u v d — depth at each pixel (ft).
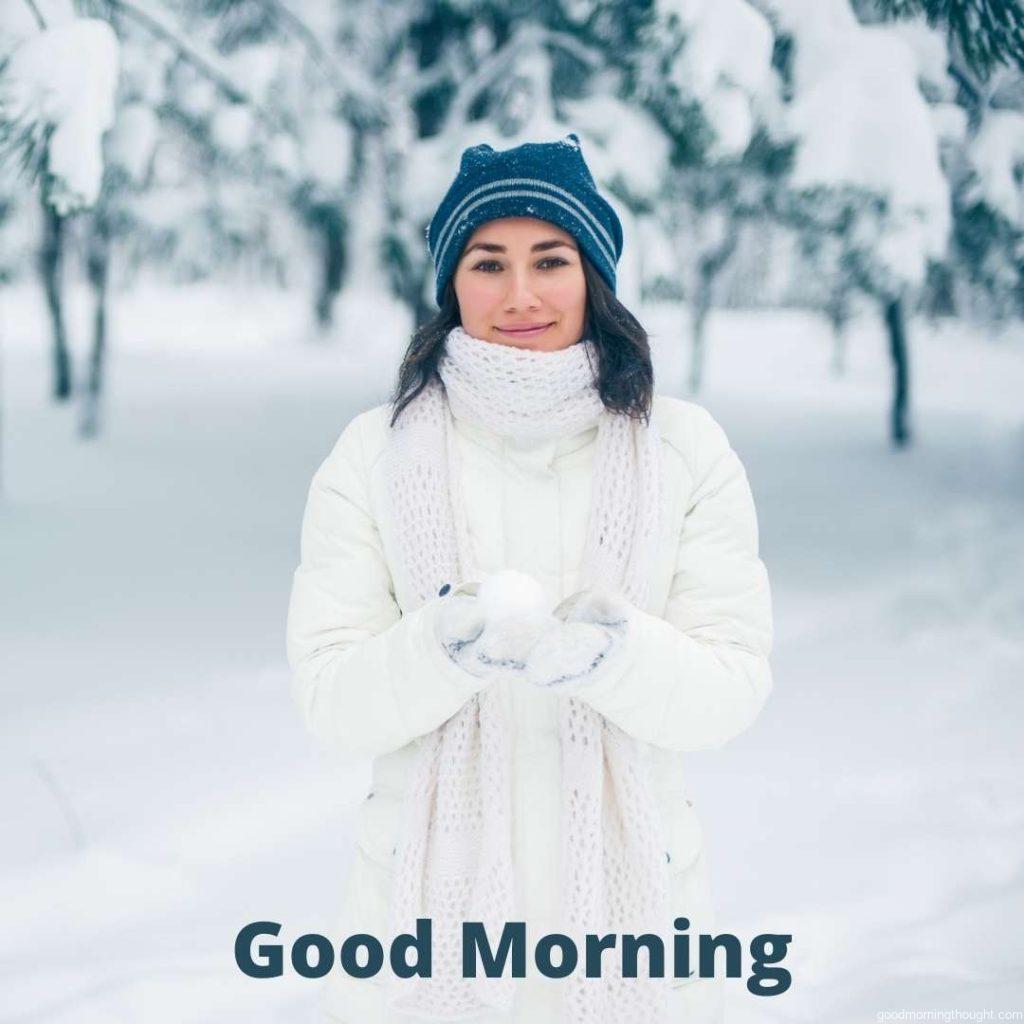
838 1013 7.02
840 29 16.14
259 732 12.12
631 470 4.29
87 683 14.10
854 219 17.67
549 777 4.26
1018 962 7.55
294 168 21.59
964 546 20.36
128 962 7.64
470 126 18.39
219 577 20.74
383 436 4.52
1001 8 13.30
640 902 4.12
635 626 3.80
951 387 47.34
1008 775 10.82
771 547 22.72
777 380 55.93
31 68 10.41
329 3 22.52
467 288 4.29
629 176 16.70
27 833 9.61
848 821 9.86
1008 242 19.98
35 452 35.17
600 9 16.12
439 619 3.66
